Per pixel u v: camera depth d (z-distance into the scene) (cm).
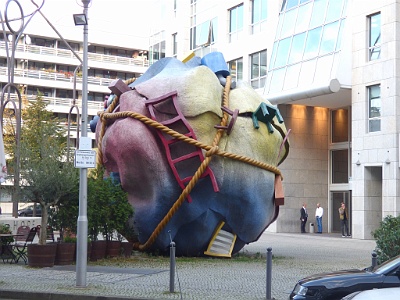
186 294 1201
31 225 2630
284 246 2627
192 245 1839
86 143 1286
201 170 1702
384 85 3133
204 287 1304
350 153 3728
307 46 3588
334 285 884
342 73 3312
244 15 4278
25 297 1209
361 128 3259
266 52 4047
